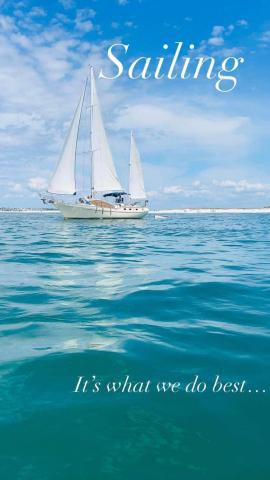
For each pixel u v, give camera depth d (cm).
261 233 2583
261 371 374
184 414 297
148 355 413
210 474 231
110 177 4272
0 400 316
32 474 228
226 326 518
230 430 276
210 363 393
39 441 261
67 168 3888
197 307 620
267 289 754
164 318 557
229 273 943
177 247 1625
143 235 2372
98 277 891
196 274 929
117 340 460
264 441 264
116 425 281
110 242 1862
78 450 251
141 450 252
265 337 472
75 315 571
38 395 325
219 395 326
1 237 2145
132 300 664
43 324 525
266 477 229
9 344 446
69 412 298
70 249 1521
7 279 866
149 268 1028
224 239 2064
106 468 234
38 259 1209
